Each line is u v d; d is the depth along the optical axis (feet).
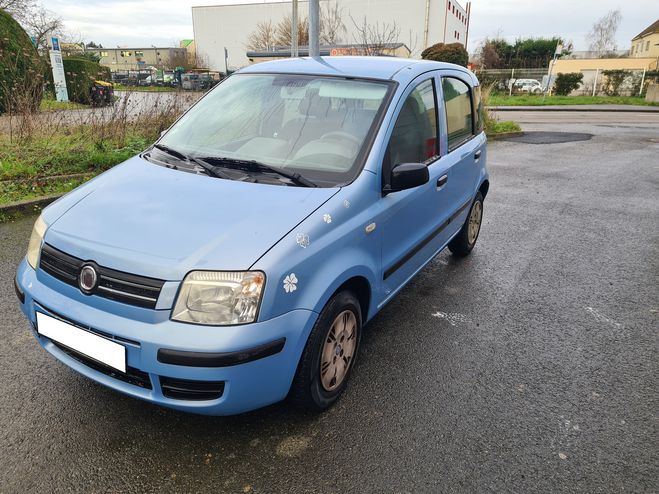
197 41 195.93
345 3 166.50
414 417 9.32
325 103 11.03
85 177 23.03
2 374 9.97
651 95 103.40
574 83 115.96
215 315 7.19
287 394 8.29
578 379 10.80
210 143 10.88
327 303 8.63
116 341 7.41
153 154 10.89
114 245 7.69
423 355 11.46
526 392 10.25
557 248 18.92
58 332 8.04
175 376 7.17
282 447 8.41
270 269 7.41
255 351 7.30
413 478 7.91
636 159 38.01
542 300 14.58
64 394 9.46
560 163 36.11
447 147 13.65
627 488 7.93
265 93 11.77
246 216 8.16
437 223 13.28
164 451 8.20
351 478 7.85
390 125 10.48
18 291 8.82
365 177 9.62
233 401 7.45
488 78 94.17
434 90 12.87
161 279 7.22
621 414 9.70
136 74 121.90
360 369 10.79
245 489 7.57
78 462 7.91
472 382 10.50
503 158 37.88
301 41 125.08
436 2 162.81
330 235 8.50
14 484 7.46
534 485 7.89
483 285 15.48
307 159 9.96
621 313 13.94
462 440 8.79
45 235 8.51
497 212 23.49
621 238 20.22
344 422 9.09
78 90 45.44
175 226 7.95
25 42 40.91
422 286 15.25
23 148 24.35
